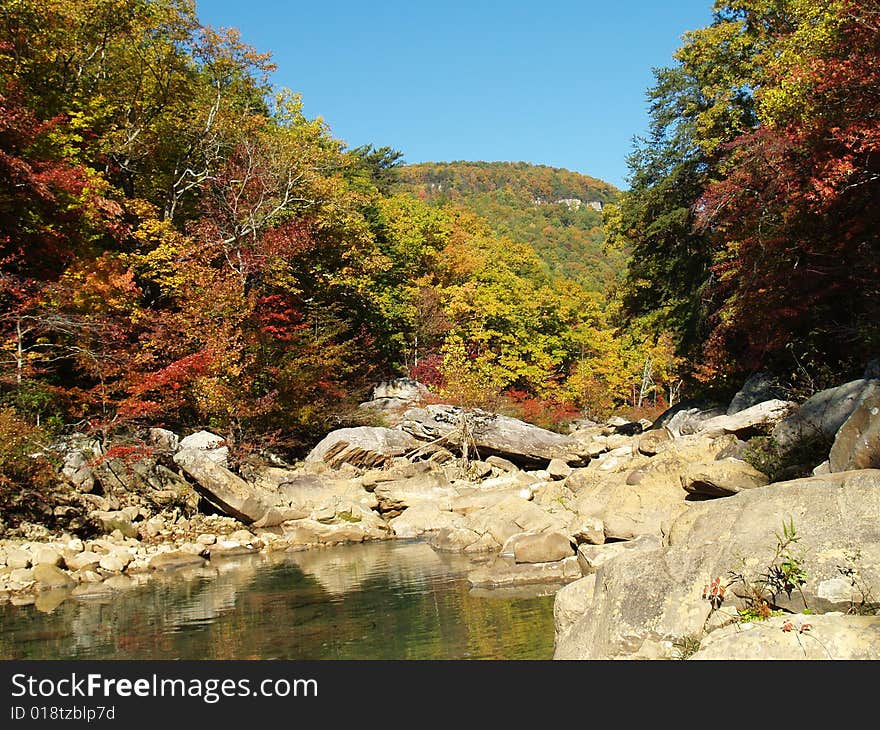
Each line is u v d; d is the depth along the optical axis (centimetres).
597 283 10488
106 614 1095
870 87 1727
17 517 1587
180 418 2686
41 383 2008
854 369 1767
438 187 19900
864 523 668
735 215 2194
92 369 2214
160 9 2988
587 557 1162
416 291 4575
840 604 620
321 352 3016
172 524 1825
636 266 3228
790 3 2508
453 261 5494
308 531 1833
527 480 2400
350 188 4288
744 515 732
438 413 3216
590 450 3008
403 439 2877
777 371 2202
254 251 2909
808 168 1911
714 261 2670
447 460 2938
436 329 4631
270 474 2439
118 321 2411
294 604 1125
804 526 687
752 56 2673
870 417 968
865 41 1720
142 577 1412
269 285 3047
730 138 2698
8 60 2417
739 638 591
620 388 6644
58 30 2667
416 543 1741
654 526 1240
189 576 1414
